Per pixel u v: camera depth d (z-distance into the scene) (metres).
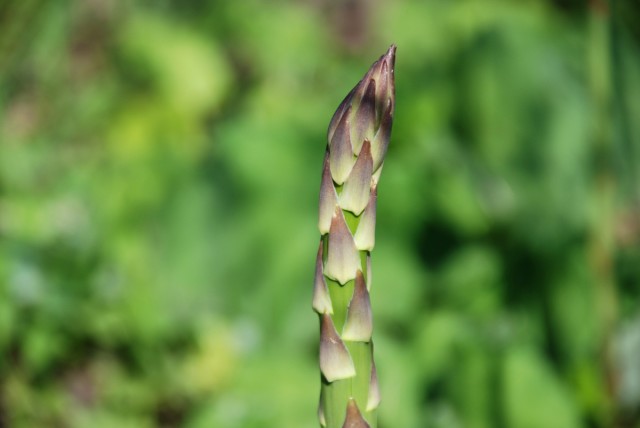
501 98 1.19
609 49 0.80
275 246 1.16
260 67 1.60
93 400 0.97
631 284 0.96
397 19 1.52
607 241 0.85
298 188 1.19
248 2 1.67
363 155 0.47
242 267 1.15
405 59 1.44
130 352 0.98
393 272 1.07
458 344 0.89
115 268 1.05
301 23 1.69
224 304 1.13
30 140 1.44
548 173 1.13
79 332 0.96
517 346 0.88
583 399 0.88
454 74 1.23
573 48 1.24
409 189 1.11
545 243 1.04
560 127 1.16
